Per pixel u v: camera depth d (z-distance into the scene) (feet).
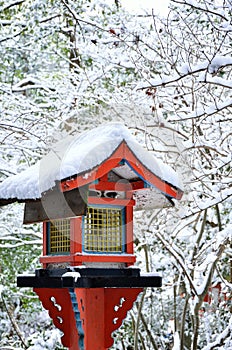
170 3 35.01
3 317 45.57
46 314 45.24
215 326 37.50
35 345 38.75
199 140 29.40
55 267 23.77
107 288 24.07
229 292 38.27
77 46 39.34
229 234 31.35
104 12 41.55
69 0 43.14
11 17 47.29
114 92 35.96
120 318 24.16
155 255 37.96
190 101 31.96
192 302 33.14
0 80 45.65
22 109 39.99
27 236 45.78
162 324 38.91
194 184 33.01
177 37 34.04
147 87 26.32
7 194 23.38
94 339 23.62
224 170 33.88
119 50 35.65
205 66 25.38
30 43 44.21
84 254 22.29
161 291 37.27
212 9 28.86
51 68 44.29
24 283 24.40
